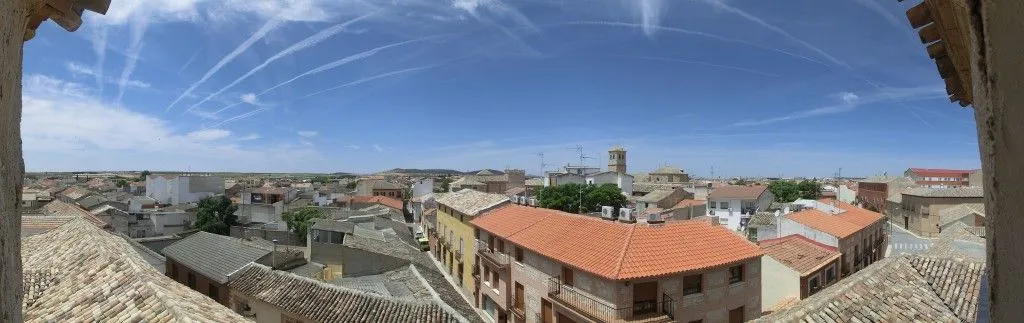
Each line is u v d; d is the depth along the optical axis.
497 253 31.75
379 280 28.97
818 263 28.80
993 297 2.91
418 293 26.36
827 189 106.62
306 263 33.78
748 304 23.53
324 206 86.69
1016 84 2.44
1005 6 2.47
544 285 25.53
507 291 29.53
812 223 35.50
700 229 25.27
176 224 68.81
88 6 4.12
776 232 38.72
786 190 91.94
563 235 26.45
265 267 25.14
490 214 36.91
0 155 2.98
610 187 73.44
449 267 45.81
